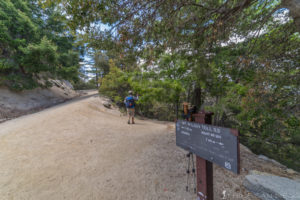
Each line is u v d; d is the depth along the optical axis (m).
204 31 2.82
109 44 2.92
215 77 3.44
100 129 5.16
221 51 3.33
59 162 2.84
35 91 11.20
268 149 5.41
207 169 1.76
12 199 1.88
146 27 2.68
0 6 8.52
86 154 3.27
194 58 3.04
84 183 2.32
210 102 5.42
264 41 3.13
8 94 8.67
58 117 5.77
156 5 2.55
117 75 10.03
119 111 10.27
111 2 2.48
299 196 1.89
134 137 4.64
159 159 3.20
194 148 1.82
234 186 2.36
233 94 3.73
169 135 4.95
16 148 3.21
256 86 3.19
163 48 2.92
